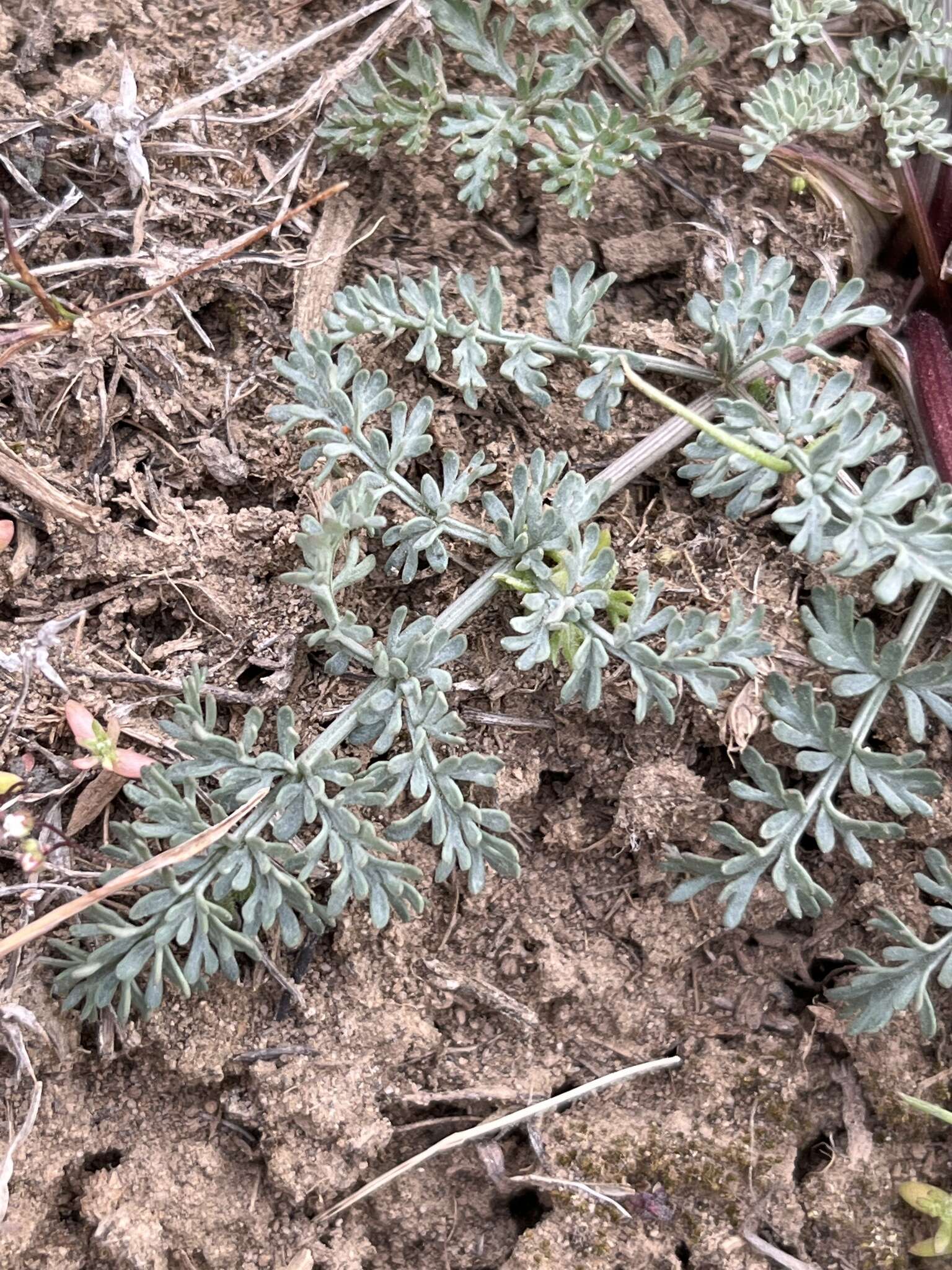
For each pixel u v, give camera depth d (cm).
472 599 14
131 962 13
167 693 15
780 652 15
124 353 15
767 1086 15
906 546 13
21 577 15
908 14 16
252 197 16
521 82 15
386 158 16
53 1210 14
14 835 13
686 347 16
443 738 14
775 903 15
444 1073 15
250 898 13
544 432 16
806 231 16
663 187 17
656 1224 14
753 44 17
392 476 14
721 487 14
